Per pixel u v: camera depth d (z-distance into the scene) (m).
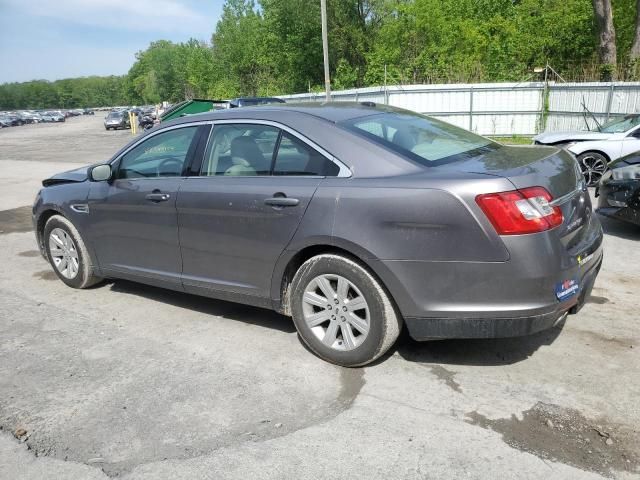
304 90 41.47
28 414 3.16
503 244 2.96
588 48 24.06
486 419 2.93
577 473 2.49
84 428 3.00
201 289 4.21
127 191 4.52
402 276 3.18
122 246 4.68
